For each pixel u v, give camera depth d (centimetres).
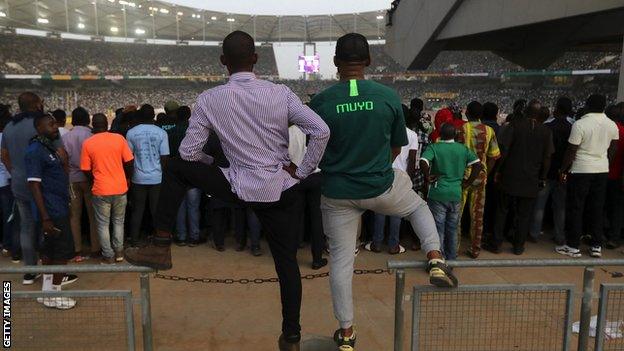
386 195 243
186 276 479
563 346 262
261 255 546
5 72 4894
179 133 567
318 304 412
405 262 241
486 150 513
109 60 6066
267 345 343
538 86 5656
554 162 561
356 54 241
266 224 243
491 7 862
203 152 247
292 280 247
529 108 519
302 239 572
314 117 219
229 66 230
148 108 533
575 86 5238
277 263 249
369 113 232
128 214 591
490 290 250
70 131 523
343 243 254
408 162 524
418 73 6662
